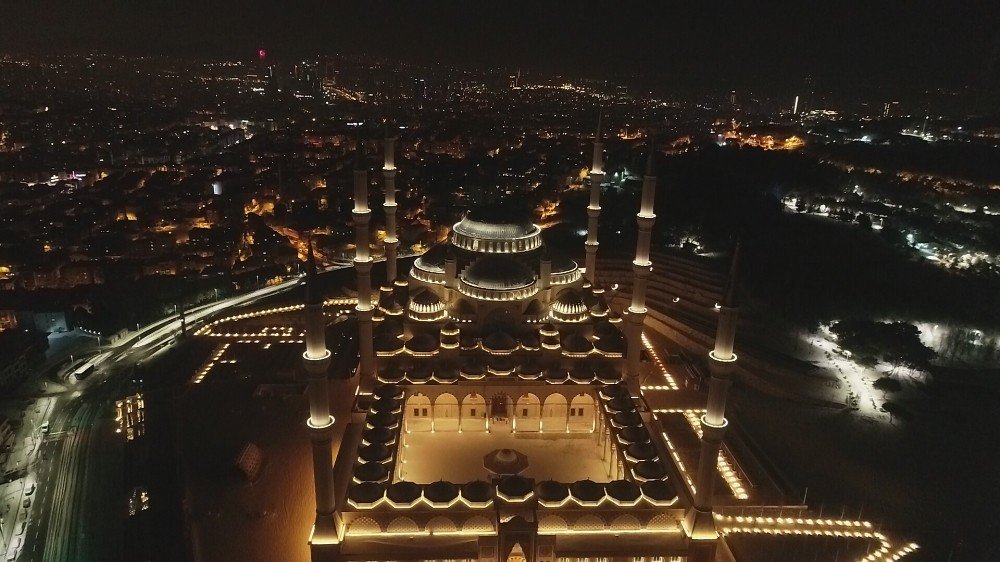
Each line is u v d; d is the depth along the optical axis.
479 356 85.56
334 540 60.38
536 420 84.94
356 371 99.06
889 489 78.44
